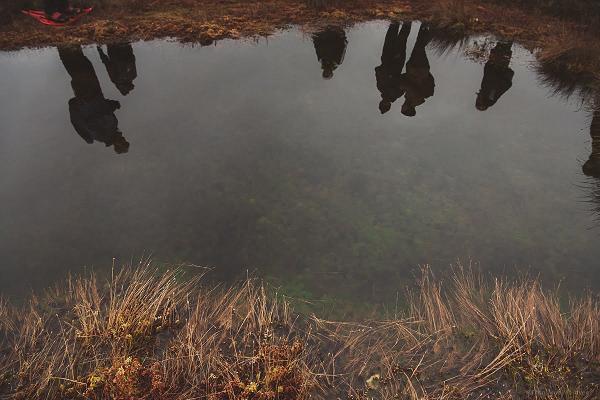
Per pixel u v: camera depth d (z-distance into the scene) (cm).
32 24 945
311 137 620
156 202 514
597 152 584
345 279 434
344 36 924
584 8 1009
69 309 404
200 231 481
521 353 358
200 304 405
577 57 812
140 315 380
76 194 520
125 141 580
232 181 545
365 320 397
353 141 612
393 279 433
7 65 804
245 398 321
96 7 1012
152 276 418
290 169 564
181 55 845
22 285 423
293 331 390
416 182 541
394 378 350
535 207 504
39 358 358
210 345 375
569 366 348
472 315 395
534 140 612
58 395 333
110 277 432
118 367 333
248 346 378
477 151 590
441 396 330
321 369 357
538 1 1052
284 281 432
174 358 357
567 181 538
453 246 462
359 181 545
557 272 434
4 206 500
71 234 474
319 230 484
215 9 1045
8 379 343
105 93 711
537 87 749
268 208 510
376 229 483
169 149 593
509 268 439
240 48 876
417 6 1063
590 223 482
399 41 819
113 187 531
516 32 938
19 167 555
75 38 894
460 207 506
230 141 611
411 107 654
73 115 626
